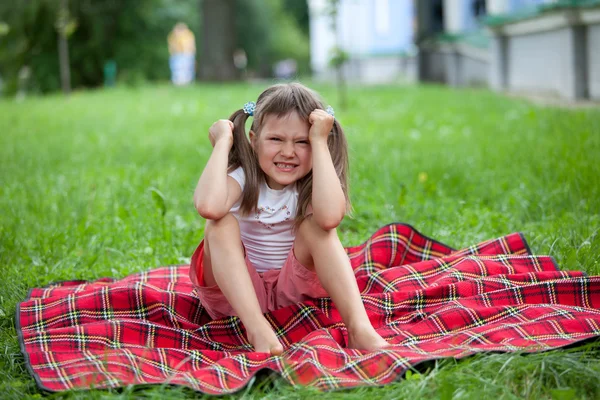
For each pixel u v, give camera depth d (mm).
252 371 2723
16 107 15734
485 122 10461
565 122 8875
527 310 3117
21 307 3387
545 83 15188
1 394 2541
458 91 17641
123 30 27375
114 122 12289
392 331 3111
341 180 3340
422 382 2457
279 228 3295
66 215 5254
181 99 16828
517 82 17391
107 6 26734
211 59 26234
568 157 6180
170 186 6301
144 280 3891
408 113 12453
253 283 3250
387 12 26234
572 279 3348
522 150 7199
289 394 2475
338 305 3002
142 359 2822
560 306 3135
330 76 29344
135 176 6852
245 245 3367
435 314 3139
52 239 4461
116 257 4531
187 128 11289
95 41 25906
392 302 3389
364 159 7051
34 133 10688
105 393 2500
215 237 3059
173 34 32344
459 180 6145
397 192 5648
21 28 24922
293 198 3248
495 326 2973
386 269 3918
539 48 15469
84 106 15648
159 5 28172
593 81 12789
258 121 3146
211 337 3258
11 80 25406
